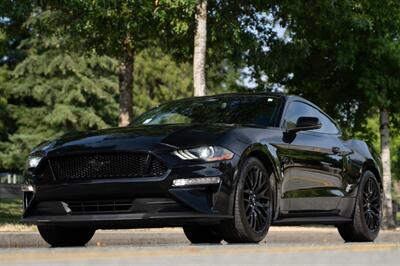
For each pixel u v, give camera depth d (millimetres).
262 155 8352
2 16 18453
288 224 9039
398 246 6668
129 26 19047
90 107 59656
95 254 4148
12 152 55562
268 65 21438
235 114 9156
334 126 10445
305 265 4082
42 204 8078
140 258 4082
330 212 9688
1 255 3852
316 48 23938
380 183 11016
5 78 59781
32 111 59938
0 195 40875
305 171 9086
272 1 19844
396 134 27625
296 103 9586
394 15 22000
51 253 4047
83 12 19297
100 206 7812
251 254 4676
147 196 7609
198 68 17672
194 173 7613
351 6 20953
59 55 57562
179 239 13570
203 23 17750
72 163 7930
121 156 7754
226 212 7742
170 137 7820
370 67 23875
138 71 67562
